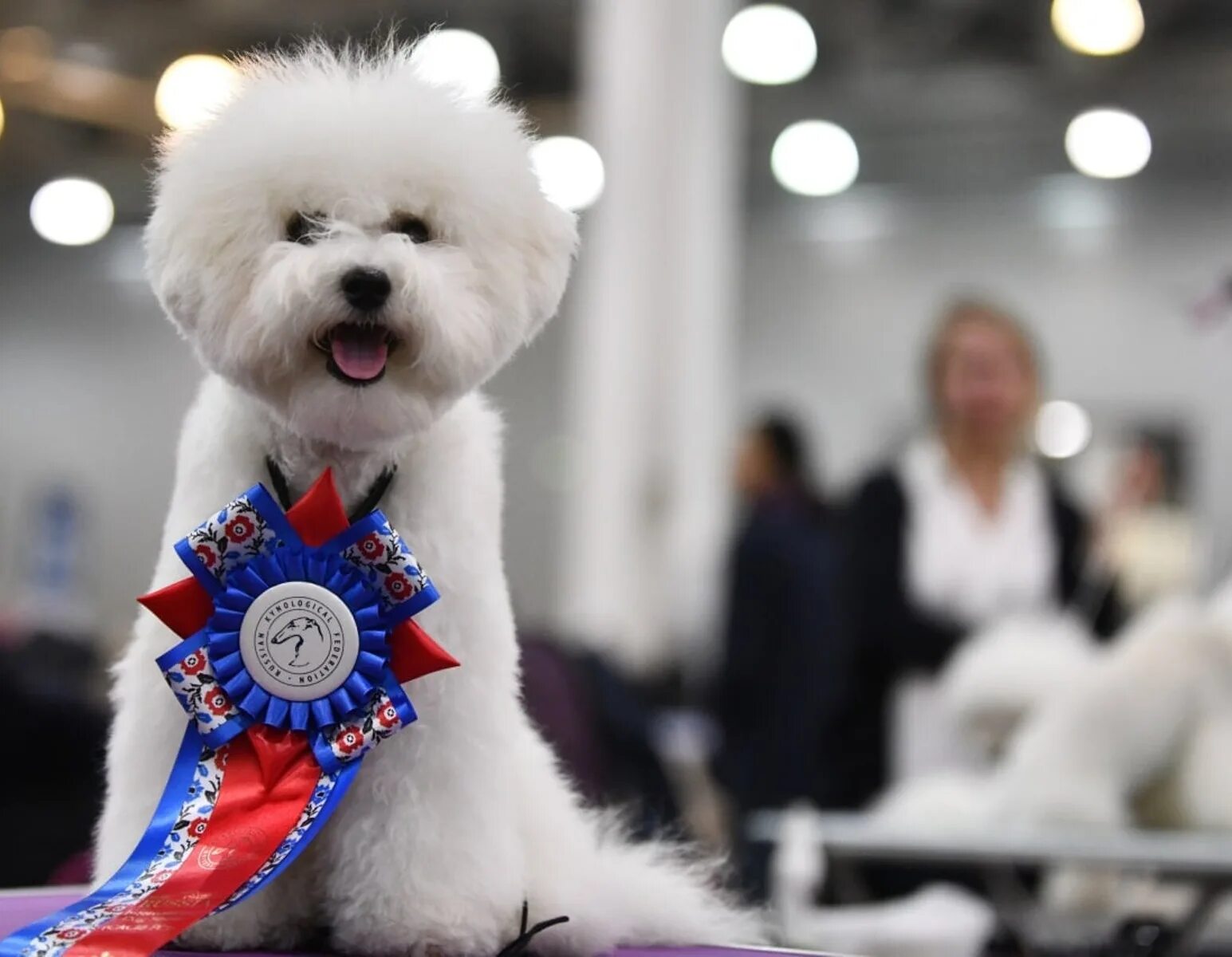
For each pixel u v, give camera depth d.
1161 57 11.69
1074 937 3.08
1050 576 3.93
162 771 1.55
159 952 1.55
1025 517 3.93
